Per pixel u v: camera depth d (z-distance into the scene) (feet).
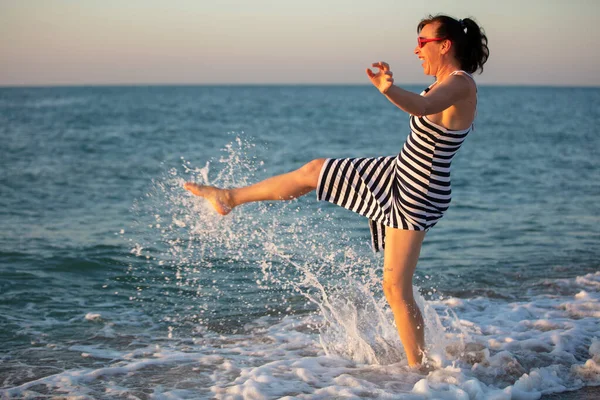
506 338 13.34
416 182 10.80
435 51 11.07
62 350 13.19
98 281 18.67
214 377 11.51
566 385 11.25
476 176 45.44
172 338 14.08
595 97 389.19
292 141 76.38
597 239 24.85
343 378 11.16
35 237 24.04
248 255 20.27
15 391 10.79
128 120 122.93
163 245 22.39
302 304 16.38
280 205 27.27
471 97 10.60
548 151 64.64
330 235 23.03
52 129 93.50
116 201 32.58
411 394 10.43
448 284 18.69
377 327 14.21
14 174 43.24
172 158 54.75
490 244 24.16
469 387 10.68
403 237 11.15
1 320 15.20
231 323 15.14
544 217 29.55
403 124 117.70
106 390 10.87
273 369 11.83
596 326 14.25
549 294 17.46
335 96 443.32
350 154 60.75
